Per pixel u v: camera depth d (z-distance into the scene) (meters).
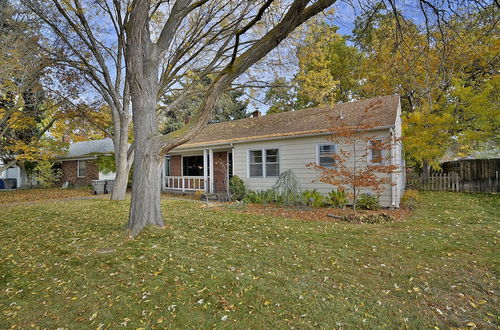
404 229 6.27
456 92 11.54
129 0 8.86
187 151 16.36
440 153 12.57
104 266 4.21
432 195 12.46
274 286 3.48
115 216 8.31
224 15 9.56
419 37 5.87
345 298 3.18
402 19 5.63
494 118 11.39
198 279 3.71
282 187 10.38
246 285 3.51
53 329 2.71
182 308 3.02
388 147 8.38
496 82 10.99
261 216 8.13
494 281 3.56
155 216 6.32
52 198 14.19
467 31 5.25
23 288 3.56
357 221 7.20
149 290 3.43
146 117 6.15
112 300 3.23
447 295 3.23
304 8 5.38
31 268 4.21
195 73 10.97
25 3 8.78
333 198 9.59
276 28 5.72
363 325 2.67
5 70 9.65
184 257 4.52
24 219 8.21
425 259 4.33
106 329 2.69
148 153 6.15
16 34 9.91
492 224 6.66
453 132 12.74
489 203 9.96
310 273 3.87
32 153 16.66
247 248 5.00
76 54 10.40
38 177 20.16
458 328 2.62
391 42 6.19
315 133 10.47
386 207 9.34
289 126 12.34
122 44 10.76
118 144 12.19
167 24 6.30
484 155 22.34
